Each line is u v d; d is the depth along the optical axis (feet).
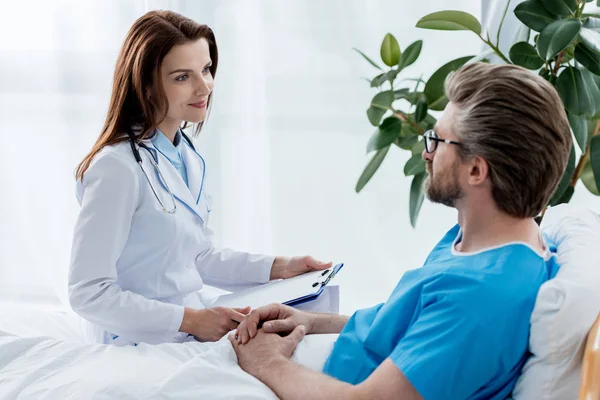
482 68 3.67
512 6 7.77
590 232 4.03
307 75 8.63
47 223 9.08
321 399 3.62
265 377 3.96
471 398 3.52
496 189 3.58
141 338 5.02
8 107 8.87
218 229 8.92
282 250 9.12
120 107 5.25
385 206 8.93
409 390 3.37
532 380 3.49
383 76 6.97
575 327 3.34
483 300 3.39
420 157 7.05
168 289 5.41
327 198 8.96
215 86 8.62
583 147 6.25
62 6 8.56
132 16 8.52
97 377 3.79
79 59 8.65
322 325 4.72
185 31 5.26
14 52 8.73
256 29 8.50
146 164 5.20
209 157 8.79
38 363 4.17
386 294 9.03
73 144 8.84
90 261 4.93
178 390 3.70
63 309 9.10
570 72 6.04
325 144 8.82
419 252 8.98
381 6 8.37
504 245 3.65
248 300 5.26
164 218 5.19
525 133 3.45
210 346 4.38
